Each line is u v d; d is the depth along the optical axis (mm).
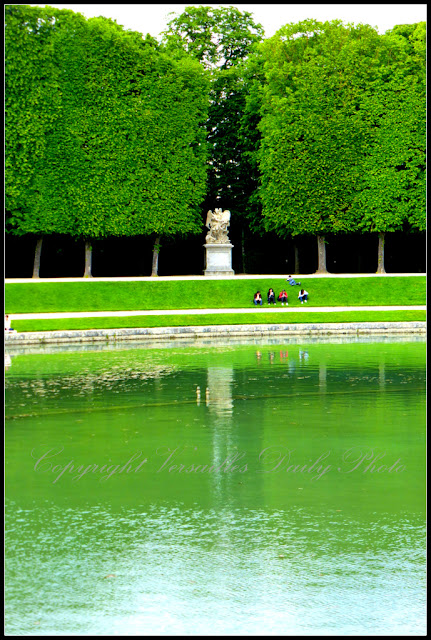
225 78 92500
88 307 70562
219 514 20766
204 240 97188
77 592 16594
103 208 78375
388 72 82438
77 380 40219
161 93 80375
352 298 76188
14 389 37719
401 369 43625
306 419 31516
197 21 95000
